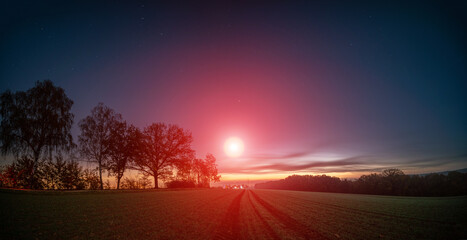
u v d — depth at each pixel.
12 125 33.16
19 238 7.80
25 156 33.12
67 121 37.03
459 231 14.14
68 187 36.41
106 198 23.19
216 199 32.81
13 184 29.66
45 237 8.20
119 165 46.44
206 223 13.93
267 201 35.28
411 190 61.97
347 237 12.23
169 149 54.25
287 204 30.91
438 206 29.22
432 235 13.05
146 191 40.84
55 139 35.16
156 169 52.84
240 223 15.04
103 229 10.20
